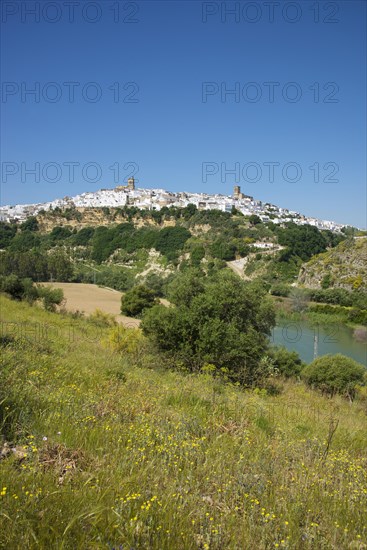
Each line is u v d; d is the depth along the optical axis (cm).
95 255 12612
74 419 521
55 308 3631
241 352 1589
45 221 16775
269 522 330
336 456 575
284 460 518
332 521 365
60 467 384
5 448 395
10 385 583
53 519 292
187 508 339
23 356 939
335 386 2078
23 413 471
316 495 411
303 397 1544
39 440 430
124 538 283
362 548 331
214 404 812
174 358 1597
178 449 474
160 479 391
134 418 604
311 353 4294
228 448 536
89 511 302
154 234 12588
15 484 319
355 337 5216
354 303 6806
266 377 1705
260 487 400
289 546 310
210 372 1491
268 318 1805
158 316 1680
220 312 1658
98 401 644
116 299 5947
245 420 719
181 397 846
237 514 347
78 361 1127
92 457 426
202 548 301
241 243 11319
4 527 271
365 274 7975
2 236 15288
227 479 415
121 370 1108
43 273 8056
